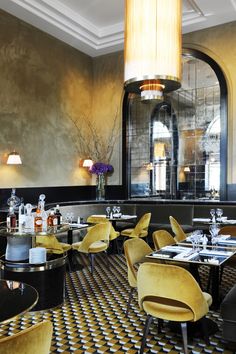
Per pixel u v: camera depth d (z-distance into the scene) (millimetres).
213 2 6648
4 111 6531
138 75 2822
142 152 9109
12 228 3926
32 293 2016
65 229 3939
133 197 9016
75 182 8438
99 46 8562
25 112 7008
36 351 1556
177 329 3238
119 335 3174
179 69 2924
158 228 7176
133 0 2879
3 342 1422
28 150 7070
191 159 8648
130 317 3613
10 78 6668
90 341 3051
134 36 2855
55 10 6957
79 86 8641
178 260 3033
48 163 7594
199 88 8492
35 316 3637
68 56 8266
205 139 8453
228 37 7387
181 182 8773
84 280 5035
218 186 8211
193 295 2471
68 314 3701
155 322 3471
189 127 8703
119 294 4395
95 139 9094
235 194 7289
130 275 3416
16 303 1856
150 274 2570
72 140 8352
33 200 7145
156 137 9156
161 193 8961
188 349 2885
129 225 7387
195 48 7762
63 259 4004
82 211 7527
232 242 3912
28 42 7098
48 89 7617
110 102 8922
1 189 6410
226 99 7422
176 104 8875
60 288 3938
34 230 3814
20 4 6441
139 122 9133
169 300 2723
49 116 7641
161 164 9031
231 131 7348
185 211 7262
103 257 6613
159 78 2783
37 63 7320
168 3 2857
